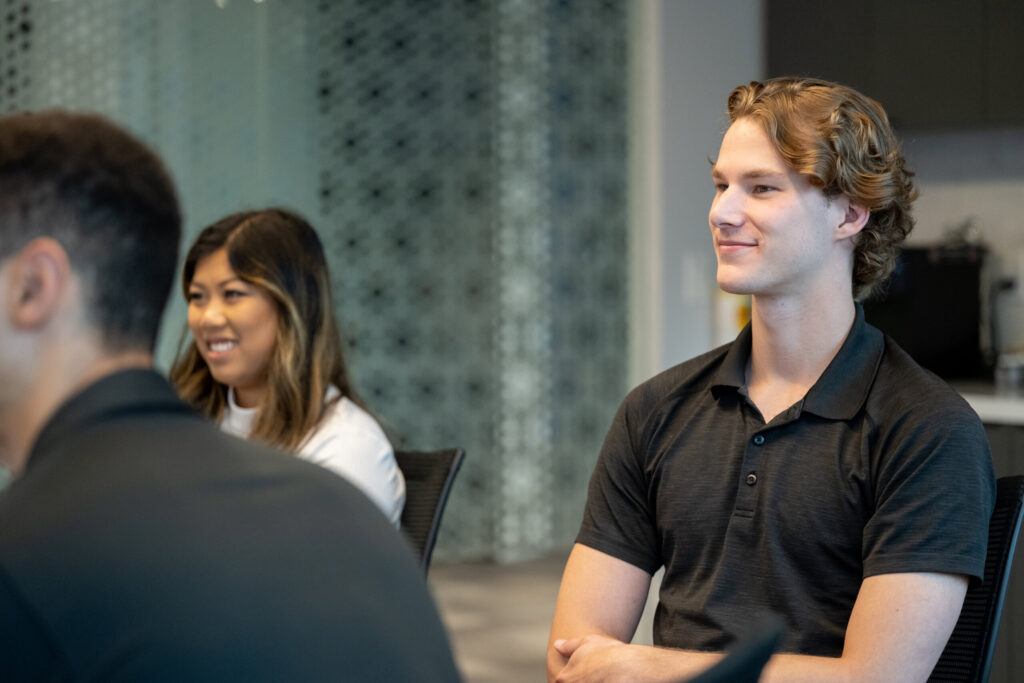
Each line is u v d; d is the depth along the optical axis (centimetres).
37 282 86
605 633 181
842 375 168
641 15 514
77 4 549
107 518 80
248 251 240
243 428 251
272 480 88
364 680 81
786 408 171
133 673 75
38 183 86
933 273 468
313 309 244
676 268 516
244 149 600
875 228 171
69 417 86
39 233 86
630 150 529
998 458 392
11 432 89
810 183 166
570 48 645
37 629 75
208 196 589
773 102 169
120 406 87
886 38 488
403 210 651
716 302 526
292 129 616
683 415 181
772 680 153
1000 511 171
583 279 649
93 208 87
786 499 165
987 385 442
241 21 597
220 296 243
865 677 151
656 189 510
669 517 176
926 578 154
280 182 612
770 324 172
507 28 651
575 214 649
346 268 636
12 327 86
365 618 83
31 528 79
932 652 153
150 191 91
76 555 78
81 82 551
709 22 522
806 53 515
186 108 582
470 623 518
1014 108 454
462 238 664
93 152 89
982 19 461
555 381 658
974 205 495
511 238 657
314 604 81
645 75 512
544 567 638
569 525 665
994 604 167
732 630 165
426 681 85
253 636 78
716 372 182
